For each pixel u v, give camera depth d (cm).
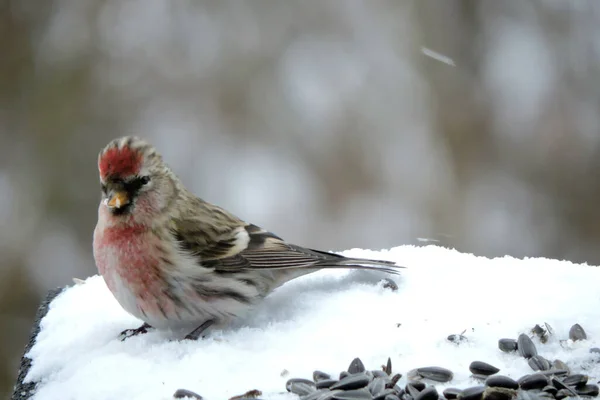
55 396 617
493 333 664
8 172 1400
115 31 1512
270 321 709
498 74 1536
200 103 1474
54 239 1362
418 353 641
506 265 797
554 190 1465
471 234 1416
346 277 780
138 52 1498
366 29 1556
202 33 1523
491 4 1585
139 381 611
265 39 1527
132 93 1469
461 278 768
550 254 1427
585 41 1548
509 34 1570
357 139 1465
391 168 1452
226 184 1426
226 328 704
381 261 742
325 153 1452
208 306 702
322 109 1480
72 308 768
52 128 1427
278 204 1408
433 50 1549
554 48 1548
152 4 1539
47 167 1400
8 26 1488
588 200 1457
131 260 688
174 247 692
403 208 1422
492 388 581
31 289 1338
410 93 1510
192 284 696
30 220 1366
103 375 625
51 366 670
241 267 712
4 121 1431
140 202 687
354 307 719
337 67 1521
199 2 1542
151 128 1448
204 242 705
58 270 1340
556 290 733
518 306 704
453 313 698
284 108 1477
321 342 659
